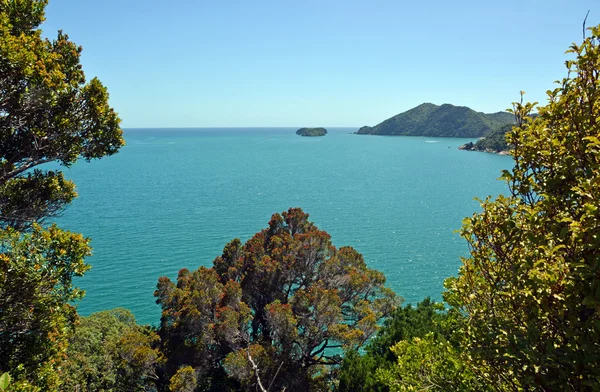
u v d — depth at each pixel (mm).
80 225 72250
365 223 76812
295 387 20750
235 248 29594
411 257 57688
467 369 7984
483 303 6801
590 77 5332
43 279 10852
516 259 5926
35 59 10922
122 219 77438
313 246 26125
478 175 152125
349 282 25312
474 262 6969
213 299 24109
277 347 22875
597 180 4398
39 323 11094
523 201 5988
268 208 89688
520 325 5559
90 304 42844
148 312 41594
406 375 10391
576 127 5172
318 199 101625
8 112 11070
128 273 50438
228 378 23500
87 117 13000
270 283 25125
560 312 4598
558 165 5402
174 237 65688
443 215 83750
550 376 4570
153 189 114938
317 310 21719
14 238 10820
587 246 4375
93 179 135000
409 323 19328
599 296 4043
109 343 28734
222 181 132875
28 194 13414
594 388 3977
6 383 4039
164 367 22219
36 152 12398
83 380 24875
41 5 12438
